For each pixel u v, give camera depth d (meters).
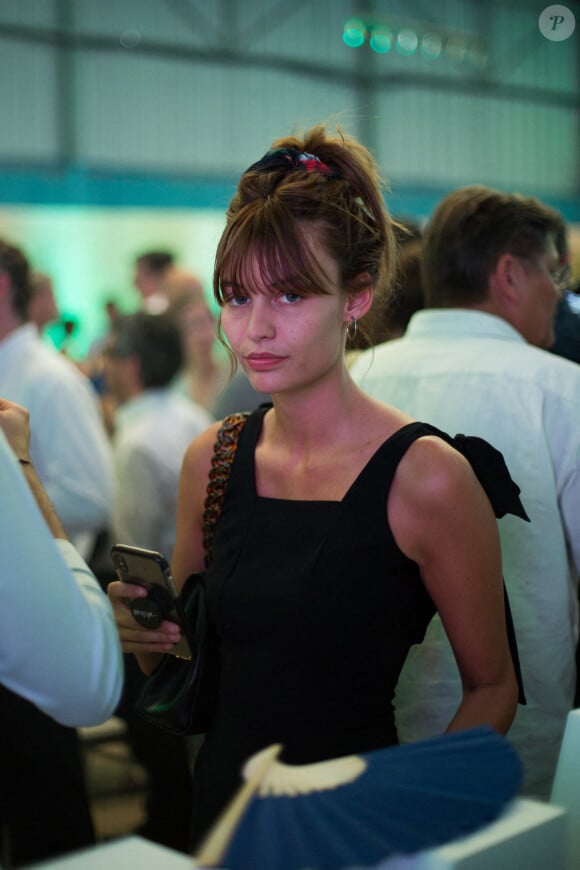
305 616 1.21
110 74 11.01
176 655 1.30
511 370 1.65
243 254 1.17
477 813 0.76
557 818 0.78
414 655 1.64
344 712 1.22
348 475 1.26
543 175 14.48
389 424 1.29
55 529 1.04
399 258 1.63
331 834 0.74
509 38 13.88
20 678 0.90
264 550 1.26
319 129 1.30
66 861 0.75
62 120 10.73
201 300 5.07
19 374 2.72
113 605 1.30
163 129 11.38
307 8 12.29
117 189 10.60
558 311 2.05
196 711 1.29
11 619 0.86
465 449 1.29
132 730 1.99
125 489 2.96
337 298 1.21
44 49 10.60
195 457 1.42
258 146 12.05
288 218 1.16
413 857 0.72
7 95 10.43
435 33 12.94
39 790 1.36
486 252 1.73
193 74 11.55
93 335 8.41
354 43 12.48
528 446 1.61
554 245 1.77
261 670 1.24
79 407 2.75
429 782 0.80
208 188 11.04
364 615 1.22
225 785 1.24
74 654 0.90
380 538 1.22
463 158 13.61
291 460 1.31
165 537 2.99
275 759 0.83
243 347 1.21
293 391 1.26
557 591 1.62
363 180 1.27
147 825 2.00
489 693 1.28
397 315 2.12
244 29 11.89
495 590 1.27
